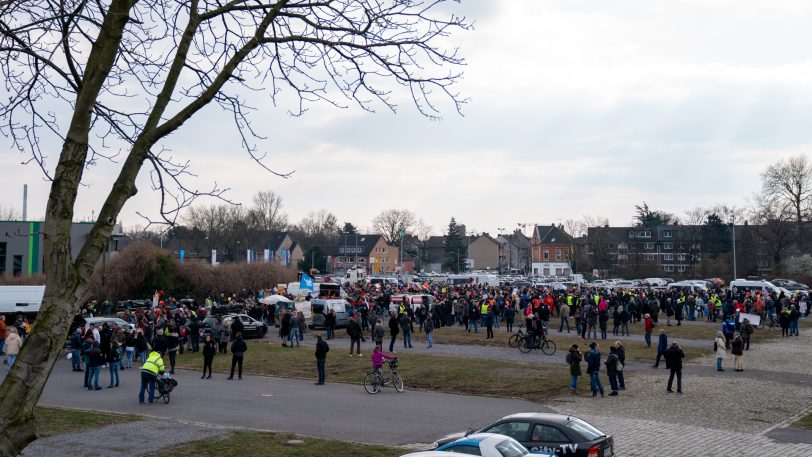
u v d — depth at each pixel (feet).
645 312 160.76
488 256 584.81
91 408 70.74
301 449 51.47
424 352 118.93
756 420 65.21
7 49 24.20
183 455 49.42
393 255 570.05
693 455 51.21
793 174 299.99
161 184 24.82
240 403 74.13
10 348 100.53
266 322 172.14
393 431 59.72
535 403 74.74
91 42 21.94
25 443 17.84
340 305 161.38
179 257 235.61
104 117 28.17
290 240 558.15
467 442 38.81
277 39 25.05
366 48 26.84
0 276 203.92
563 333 146.92
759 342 135.74
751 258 366.43
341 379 92.63
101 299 196.75
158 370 74.38
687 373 96.99
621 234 484.33
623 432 59.36
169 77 22.07
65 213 19.33
